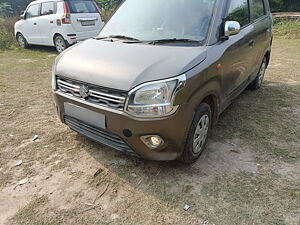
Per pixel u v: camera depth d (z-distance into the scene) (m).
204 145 2.83
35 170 2.64
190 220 2.08
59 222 2.06
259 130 3.40
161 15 3.07
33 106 4.16
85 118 2.47
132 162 2.75
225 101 3.12
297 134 3.31
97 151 2.94
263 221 2.06
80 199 2.28
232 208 2.18
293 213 2.13
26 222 2.06
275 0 17.52
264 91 4.82
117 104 2.25
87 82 2.38
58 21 7.76
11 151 2.94
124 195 2.33
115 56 2.51
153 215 2.12
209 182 2.47
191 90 2.30
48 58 7.72
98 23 8.39
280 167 2.68
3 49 9.18
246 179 2.51
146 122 2.19
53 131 3.35
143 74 2.22
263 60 4.65
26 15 8.95
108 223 2.05
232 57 3.01
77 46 2.98
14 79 5.57
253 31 3.69
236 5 3.35
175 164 2.72
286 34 11.02
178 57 2.40
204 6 2.94
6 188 2.40
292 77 5.61
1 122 3.60
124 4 3.56
